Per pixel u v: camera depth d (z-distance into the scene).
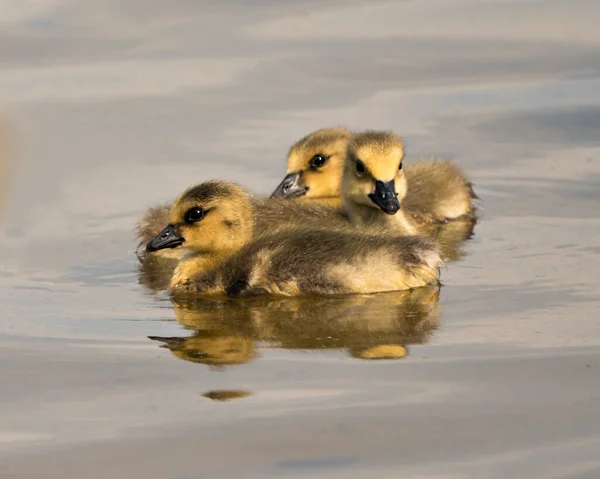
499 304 13.26
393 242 14.11
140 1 24.88
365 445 9.55
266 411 10.21
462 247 15.78
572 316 12.70
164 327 12.76
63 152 18.64
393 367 11.20
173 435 9.79
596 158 18.58
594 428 9.75
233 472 9.16
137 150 18.80
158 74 21.45
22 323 12.94
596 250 15.30
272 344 12.05
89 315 13.27
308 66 21.83
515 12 24.30
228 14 24.25
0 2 24.70
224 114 20.06
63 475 9.15
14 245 15.91
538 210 17.00
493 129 19.61
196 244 14.85
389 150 15.98
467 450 9.45
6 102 20.06
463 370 11.06
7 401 10.52
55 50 22.36
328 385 10.77
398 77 21.48
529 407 10.17
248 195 15.36
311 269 13.88
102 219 16.73
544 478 9.00
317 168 17.75
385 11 24.42
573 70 21.64
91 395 10.65
